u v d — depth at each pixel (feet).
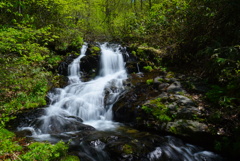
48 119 19.58
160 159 13.69
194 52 29.14
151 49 35.12
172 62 32.01
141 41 40.50
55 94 26.96
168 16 32.12
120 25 47.55
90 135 16.90
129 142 14.82
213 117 16.42
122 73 33.35
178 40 30.25
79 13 44.47
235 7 21.36
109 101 23.85
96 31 52.90
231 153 14.19
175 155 14.39
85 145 14.69
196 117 17.13
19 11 31.71
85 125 19.24
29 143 14.99
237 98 16.42
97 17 55.21
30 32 19.92
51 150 11.65
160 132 17.26
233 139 14.53
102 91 26.37
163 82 24.85
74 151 13.82
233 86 17.83
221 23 24.08
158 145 15.11
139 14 44.45
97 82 30.35
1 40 18.47
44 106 23.53
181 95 20.76
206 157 14.58
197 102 19.15
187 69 28.96
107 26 54.70
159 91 22.93
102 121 21.76
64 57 36.88
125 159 13.06
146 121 18.52
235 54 18.83
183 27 29.71
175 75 26.99
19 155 12.19
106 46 42.09
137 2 59.47
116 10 58.85
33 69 23.54
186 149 15.34
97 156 13.64
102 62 35.76
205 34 26.48
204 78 24.16
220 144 14.76
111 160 13.28
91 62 35.19
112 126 19.89
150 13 35.63
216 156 14.76
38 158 10.70
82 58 35.35
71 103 24.41
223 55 20.31
